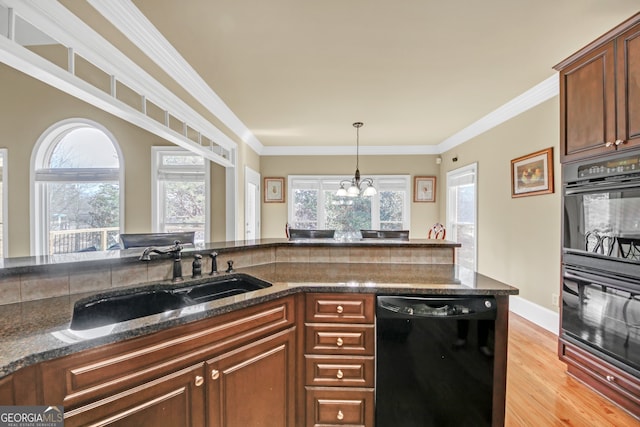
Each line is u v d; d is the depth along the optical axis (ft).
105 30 5.43
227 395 4.00
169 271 5.47
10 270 3.92
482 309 4.67
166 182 12.89
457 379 4.78
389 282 5.20
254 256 6.86
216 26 6.45
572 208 6.81
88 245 12.28
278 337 4.64
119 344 3.09
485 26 6.48
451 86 9.68
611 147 5.89
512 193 11.37
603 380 6.18
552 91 9.38
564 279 7.04
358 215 18.97
